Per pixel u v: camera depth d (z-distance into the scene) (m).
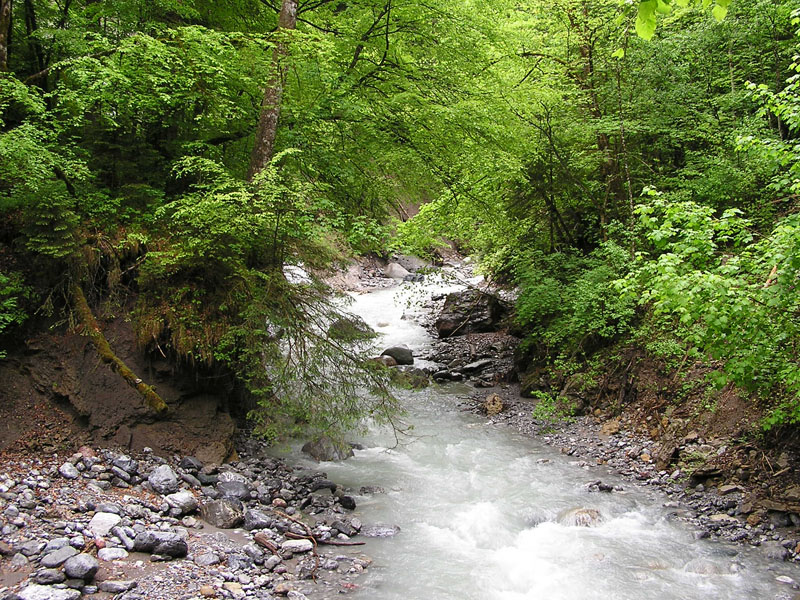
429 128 10.70
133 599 4.71
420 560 6.18
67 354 7.72
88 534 5.48
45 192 7.66
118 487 6.68
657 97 12.44
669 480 8.31
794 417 6.86
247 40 8.88
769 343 5.99
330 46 8.71
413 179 11.35
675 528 7.03
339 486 7.96
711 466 8.02
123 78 7.52
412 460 9.27
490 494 8.02
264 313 7.90
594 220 13.99
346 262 9.64
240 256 8.60
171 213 8.80
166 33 9.05
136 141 9.41
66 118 8.99
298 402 7.96
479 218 14.02
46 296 7.85
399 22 10.76
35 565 4.88
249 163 10.23
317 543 6.40
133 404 7.73
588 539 6.75
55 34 8.88
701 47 13.24
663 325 9.92
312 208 8.08
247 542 6.11
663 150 13.46
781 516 6.85
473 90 10.75
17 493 5.94
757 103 12.73
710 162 11.50
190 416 8.24
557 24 14.24
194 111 10.01
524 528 7.08
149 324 8.08
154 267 8.20
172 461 7.57
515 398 12.77
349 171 10.55
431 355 15.85
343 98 9.91
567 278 12.71
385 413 8.63
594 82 14.12
